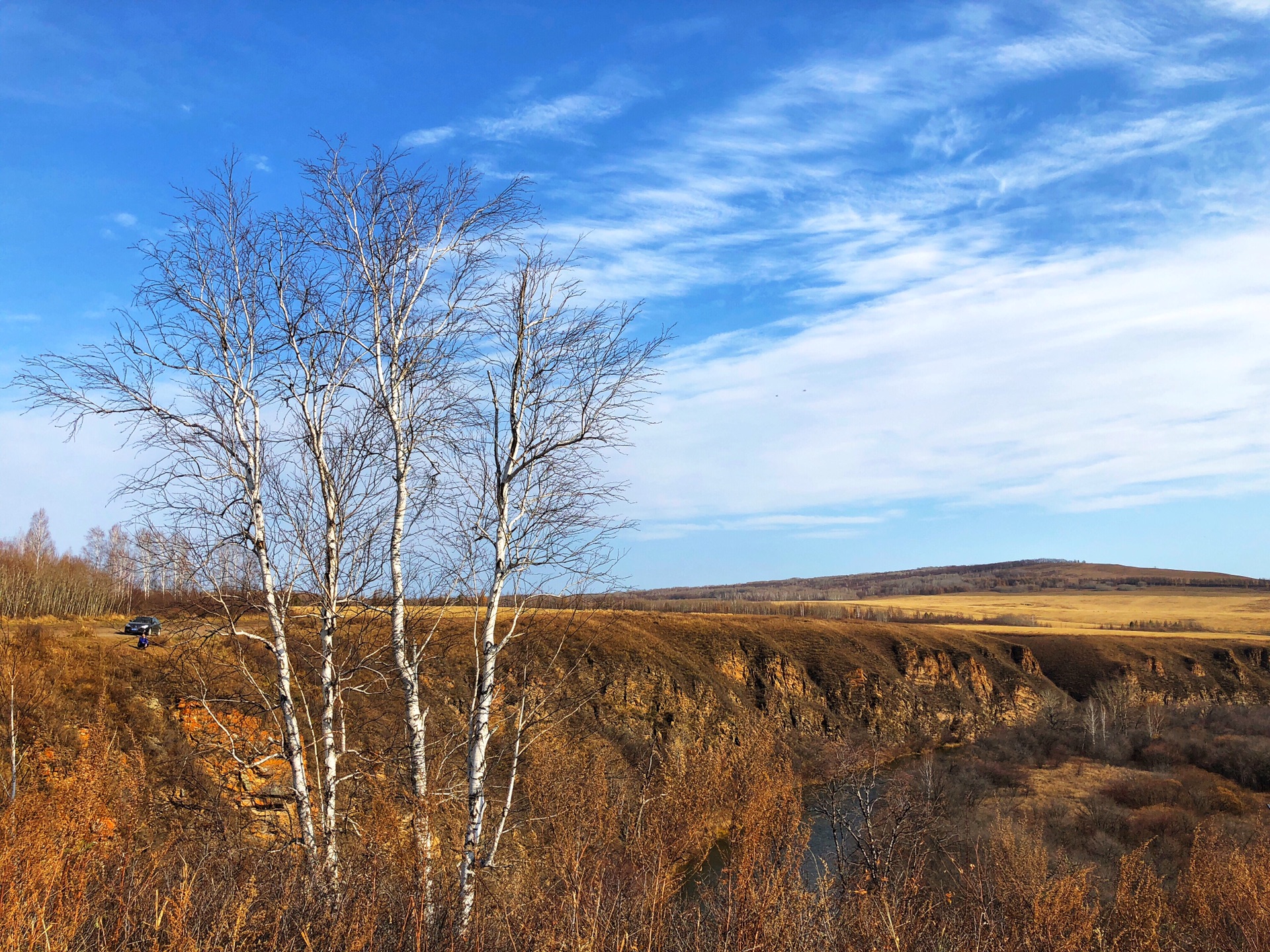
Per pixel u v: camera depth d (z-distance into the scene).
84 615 34.81
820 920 7.77
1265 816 33.59
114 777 10.61
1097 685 73.50
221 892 7.13
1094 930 11.04
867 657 68.50
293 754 9.86
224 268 10.83
